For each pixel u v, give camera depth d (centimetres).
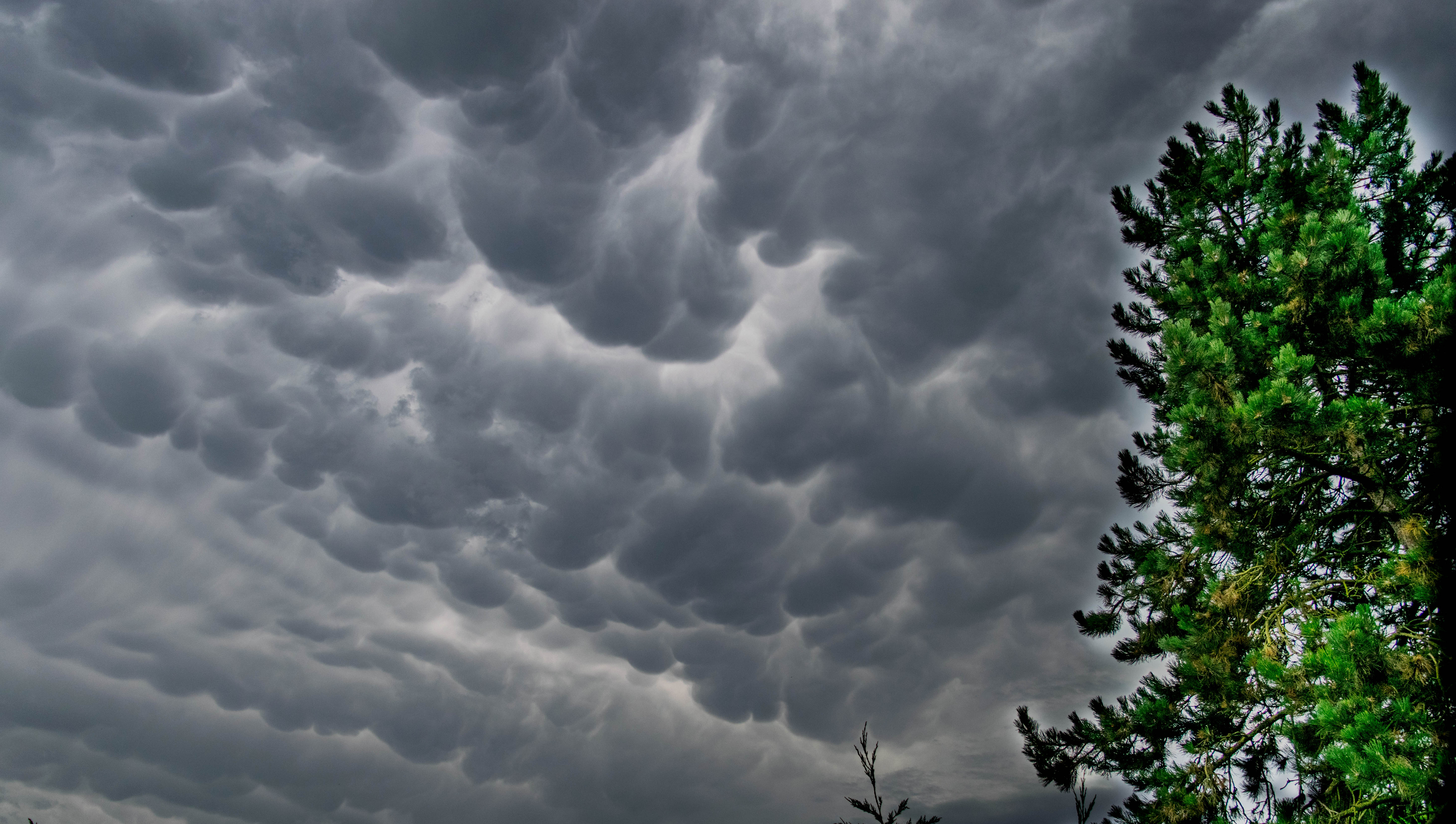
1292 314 932
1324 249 897
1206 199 1273
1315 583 949
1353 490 950
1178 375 969
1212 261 1107
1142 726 1055
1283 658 900
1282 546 968
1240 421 869
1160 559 1161
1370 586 902
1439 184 1106
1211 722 982
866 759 480
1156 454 1270
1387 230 1109
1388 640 756
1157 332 1371
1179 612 1026
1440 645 768
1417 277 1061
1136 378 1372
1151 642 1209
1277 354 935
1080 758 1113
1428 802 656
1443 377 800
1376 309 827
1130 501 1248
